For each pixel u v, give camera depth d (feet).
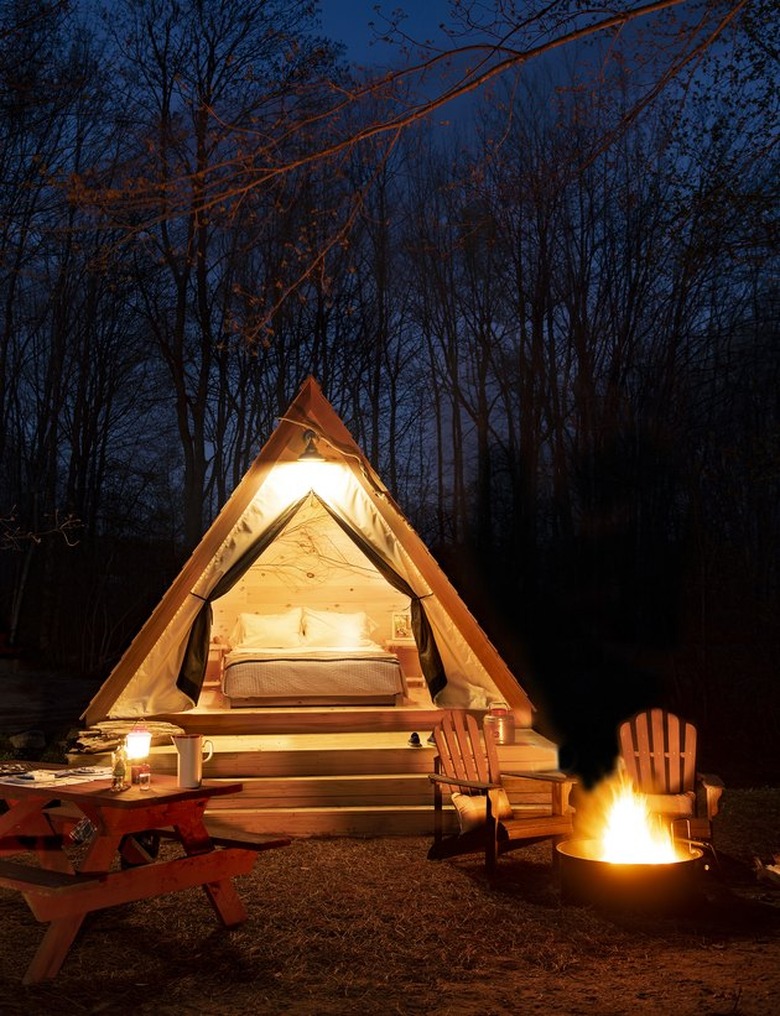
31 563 57.88
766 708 39.29
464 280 74.49
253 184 18.63
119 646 57.57
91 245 53.83
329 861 20.35
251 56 55.62
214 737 25.80
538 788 23.66
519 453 74.74
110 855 14.89
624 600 67.05
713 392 64.44
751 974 14.28
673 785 20.76
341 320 72.02
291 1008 13.10
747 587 42.32
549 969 14.65
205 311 63.46
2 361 57.67
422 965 14.76
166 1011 12.94
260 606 32.09
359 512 27.25
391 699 27.86
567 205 69.56
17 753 32.63
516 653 65.21
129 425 71.31
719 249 28.76
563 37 16.62
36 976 13.87
